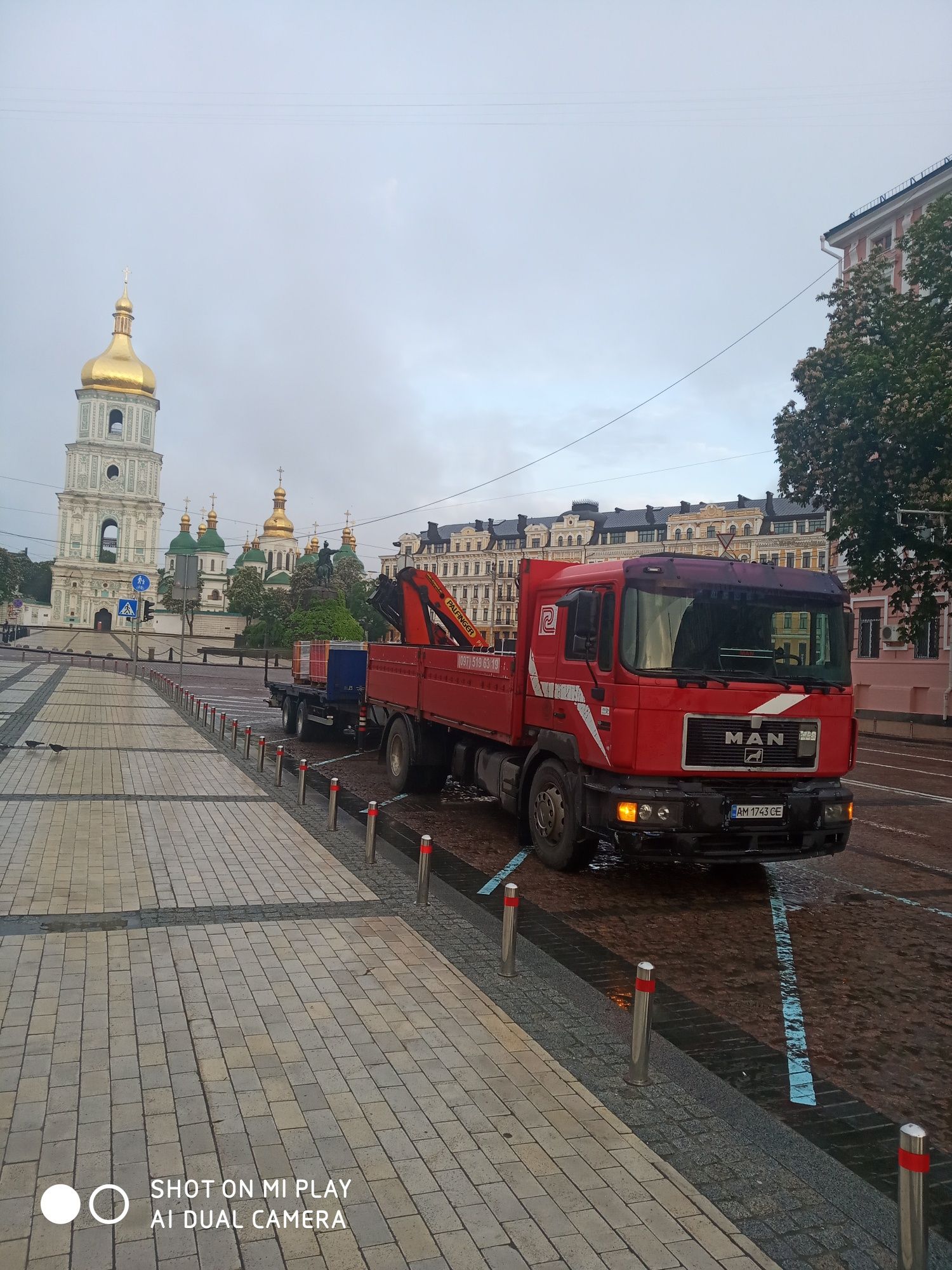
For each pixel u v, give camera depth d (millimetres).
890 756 22172
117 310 97438
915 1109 4371
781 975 6152
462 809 11836
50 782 11742
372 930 6438
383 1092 4102
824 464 23250
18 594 97250
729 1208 3402
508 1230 3174
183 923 6355
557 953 6348
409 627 14406
